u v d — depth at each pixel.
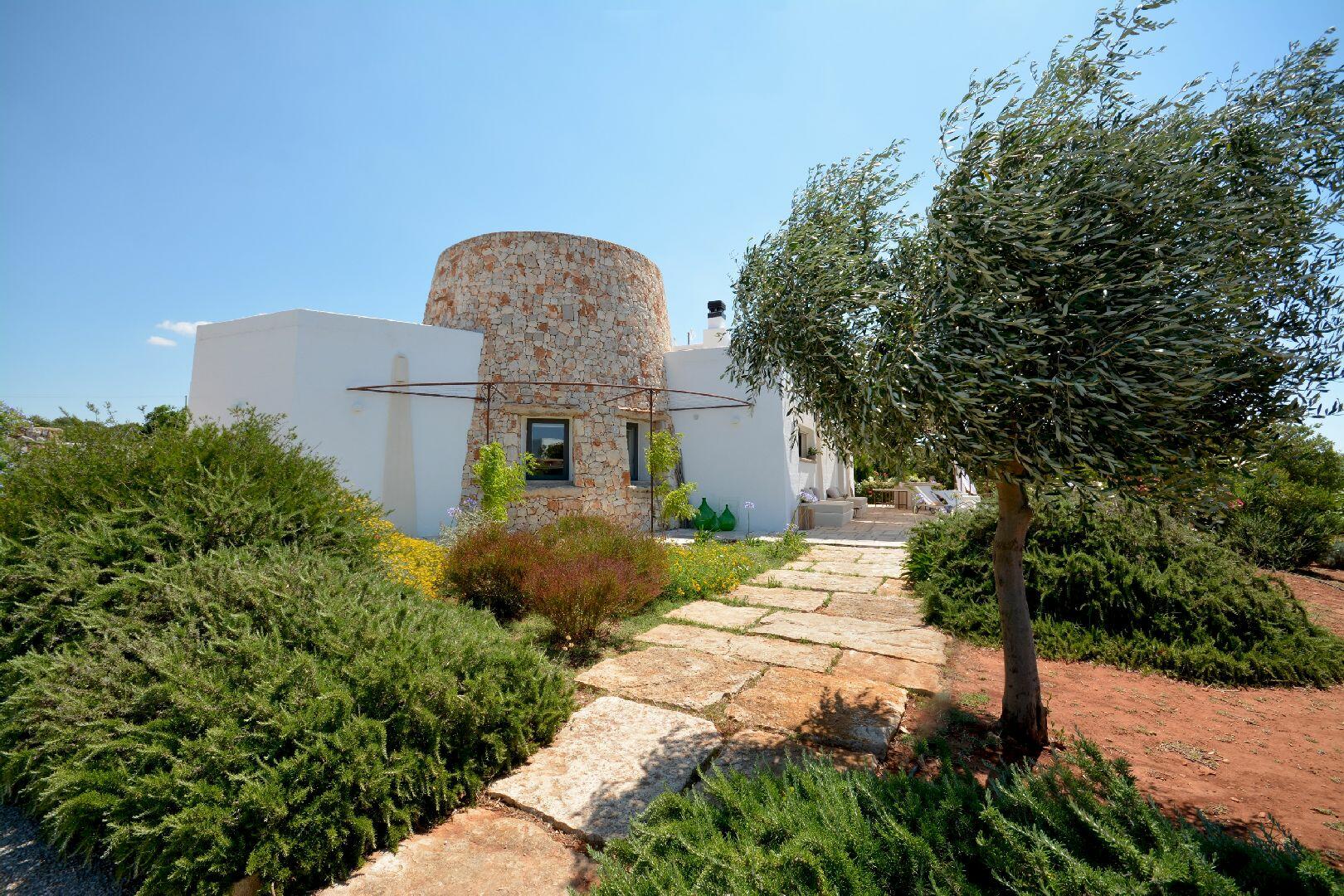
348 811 2.57
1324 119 2.44
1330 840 2.52
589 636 5.61
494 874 2.54
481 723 3.24
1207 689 4.55
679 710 4.11
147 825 2.37
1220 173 2.39
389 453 12.19
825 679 4.67
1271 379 2.46
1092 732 3.71
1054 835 1.91
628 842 2.23
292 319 11.41
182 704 2.59
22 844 2.81
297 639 3.21
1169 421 2.27
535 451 13.91
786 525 14.85
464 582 6.27
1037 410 2.53
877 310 2.94
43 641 3.25
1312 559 9.91
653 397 15.18
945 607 6.29
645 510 14.67
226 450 4.47
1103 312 2.35
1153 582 5.42
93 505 3.78
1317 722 3.92
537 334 13.76
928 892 1.76
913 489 20.47
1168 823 1.85
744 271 3.71
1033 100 2.75
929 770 3.30
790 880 1.79
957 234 2.61
